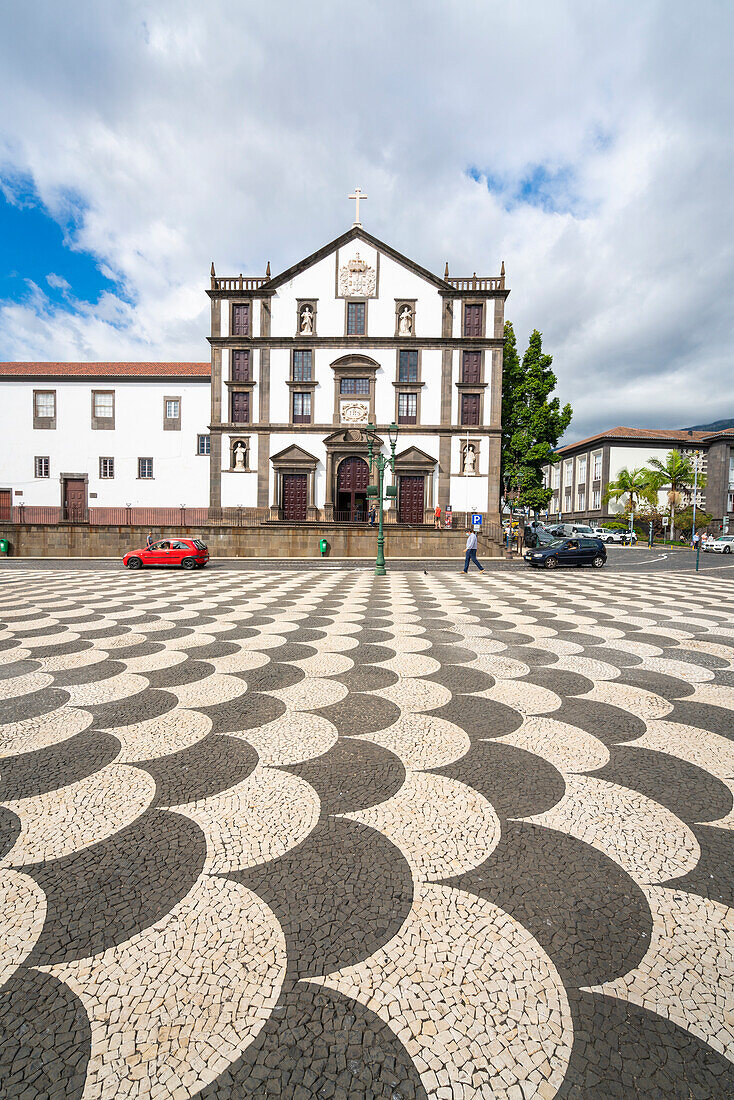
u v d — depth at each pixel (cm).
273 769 342
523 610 994
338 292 3241
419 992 180
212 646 680
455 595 1224
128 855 253
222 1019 170
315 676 546
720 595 1260
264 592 1277
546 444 3541
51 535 2723
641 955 197
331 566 2261
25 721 422
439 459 3231
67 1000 176
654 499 5716
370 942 201
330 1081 152
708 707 462
